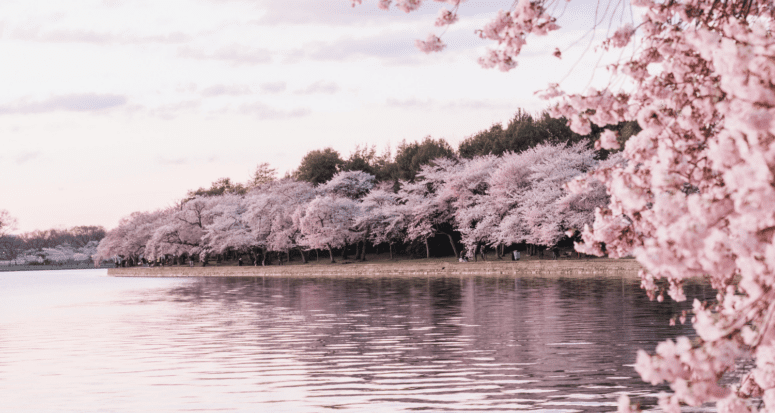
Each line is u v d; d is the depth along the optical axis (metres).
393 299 36.56
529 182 68.56
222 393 13.95
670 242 3.74
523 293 37.25
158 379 15.52
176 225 98.88
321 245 82.94
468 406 12.45
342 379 15.17
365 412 12.19
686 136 5.43
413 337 21.55
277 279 68.12
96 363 17.84
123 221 114.06
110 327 26.52
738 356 3.56
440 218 77.62
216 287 55.81
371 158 113.81
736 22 4.05
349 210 84.62
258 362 17.59
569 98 6.57
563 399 12.76
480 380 14.66
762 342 3.54
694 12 6.09
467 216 69.88
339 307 32.88
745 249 3.47
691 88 5.94
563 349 18.23
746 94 3.50
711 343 3.60
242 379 15.37
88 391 14.37
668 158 4.42
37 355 19.41
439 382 14.59
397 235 84.50
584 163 65.06
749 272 3.51
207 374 16.03
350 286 50.66
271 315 30.00
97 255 120.12
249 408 12.66
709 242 3.55
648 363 3.62
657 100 6.29
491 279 53.16
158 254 102.12
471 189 74.56
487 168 74.81
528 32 6.38
